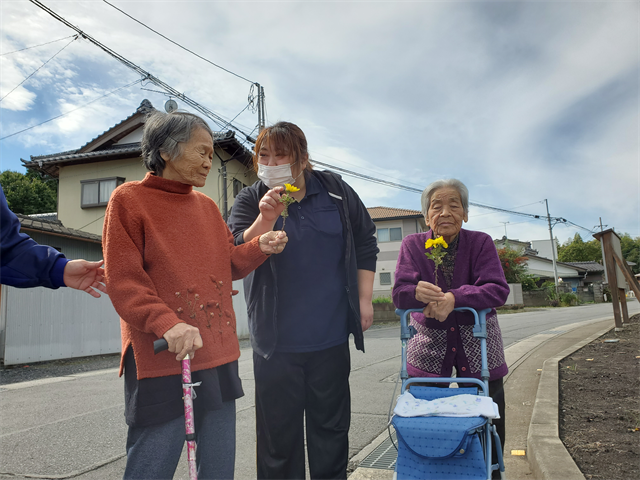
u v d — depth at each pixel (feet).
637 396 12.25
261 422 6.77
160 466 5.07
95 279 5.62
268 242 5.95
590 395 12.75
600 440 9.16
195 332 4.85
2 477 9.77
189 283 5.44
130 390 5.16
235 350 5.84
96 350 35.27
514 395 14.05
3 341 30.19
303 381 6.78
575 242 237.45
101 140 61.72
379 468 9.50
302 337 6.67
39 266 5.22
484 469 5.56
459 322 7.47
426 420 5.81
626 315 32.07
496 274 7.26
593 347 21.84
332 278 7.00
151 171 5.88
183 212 5.67
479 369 7.36
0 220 5.03
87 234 42.09
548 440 9.04
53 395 19.36
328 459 6.64
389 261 103.45
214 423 5.69
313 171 7.64
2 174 96.53
